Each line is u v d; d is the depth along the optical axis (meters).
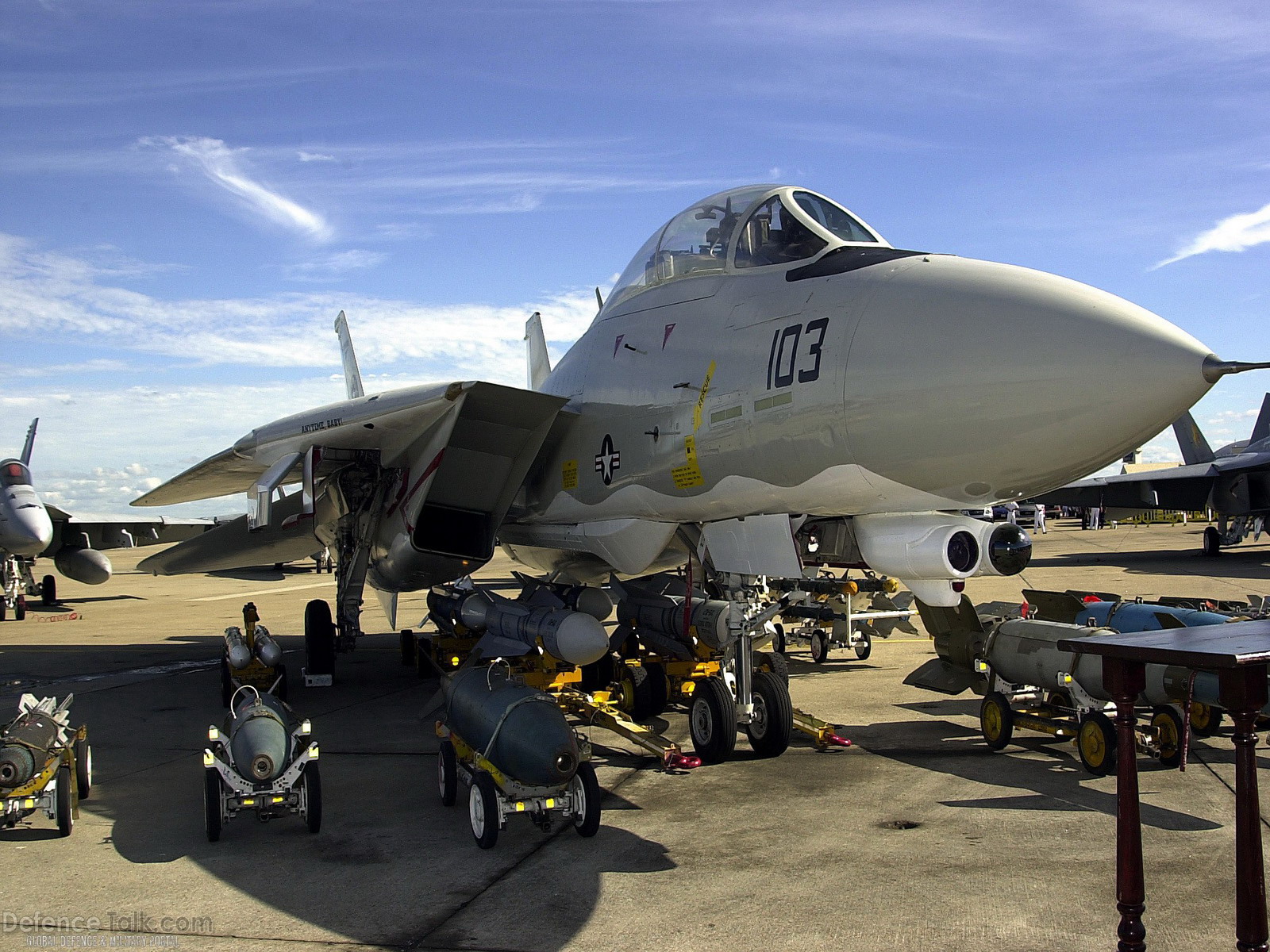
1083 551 31.83
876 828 5.11
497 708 5.04
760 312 5.64
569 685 7.59
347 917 4.04
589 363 7.76
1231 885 4.23
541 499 8.46
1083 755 6.35
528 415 7.52
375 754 7.23
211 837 5.10
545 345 15.36
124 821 5.56
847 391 4.71
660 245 7.23
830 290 5.18
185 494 11.29
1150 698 6.35
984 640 7.21
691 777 6.29
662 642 7.91
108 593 26.66
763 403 5.31
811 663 11.44
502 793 4.96
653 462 6.47
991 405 4.16
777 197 6.16
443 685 6.18
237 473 10.09
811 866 4.53
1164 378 3.83
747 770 6.45
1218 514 28.84
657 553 7.37
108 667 12.22
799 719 7.16
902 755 6.83
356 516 9.77
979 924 3.82
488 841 4.89
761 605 8.12
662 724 8.12
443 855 4.84
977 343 4.27
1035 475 4.26
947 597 5.53
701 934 3.78
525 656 7.62
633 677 8.09
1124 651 2.98
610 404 7.18
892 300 4.75
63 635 16.23
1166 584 18.77
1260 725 6.88
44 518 18.39
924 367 4.40
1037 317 4.18
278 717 5.44
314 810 5.22
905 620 11.57
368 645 14.53
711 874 4.45
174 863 4.80
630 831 5.17
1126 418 3.93
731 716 6.55
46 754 5.34
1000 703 6.95
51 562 50.00
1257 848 2.84
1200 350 3.85
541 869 4.58
